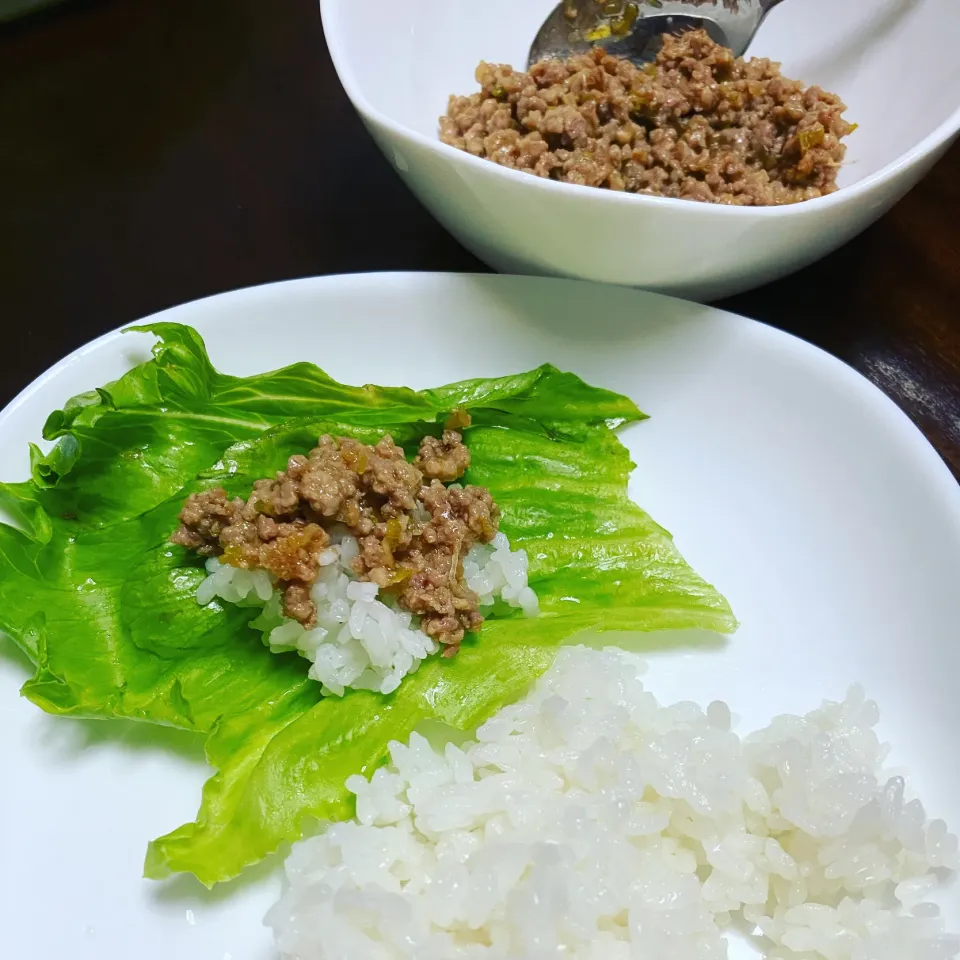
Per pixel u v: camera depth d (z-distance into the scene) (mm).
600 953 283
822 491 329
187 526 310
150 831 301
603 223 326
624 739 307
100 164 414
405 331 352
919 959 278
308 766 301
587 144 356
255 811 293
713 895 290
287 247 389
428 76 380
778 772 299
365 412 334
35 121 427
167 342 331
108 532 319
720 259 336
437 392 338
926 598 312
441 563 315
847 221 333
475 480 336
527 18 398
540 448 340
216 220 397
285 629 309
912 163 328
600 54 369
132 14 460
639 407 344
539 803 296
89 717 306
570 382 339
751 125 365
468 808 295
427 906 285
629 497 339
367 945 281
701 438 341
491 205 333
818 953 287
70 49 450
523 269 358
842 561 323
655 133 361
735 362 340
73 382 339
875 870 289
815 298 368
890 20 375
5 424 331
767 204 351
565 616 323
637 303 345
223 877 288
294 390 336
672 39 376
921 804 296
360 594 307
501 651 315
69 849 298
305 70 437
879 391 327
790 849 300
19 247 394
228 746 303
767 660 319
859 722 303
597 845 288
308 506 310
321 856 292
